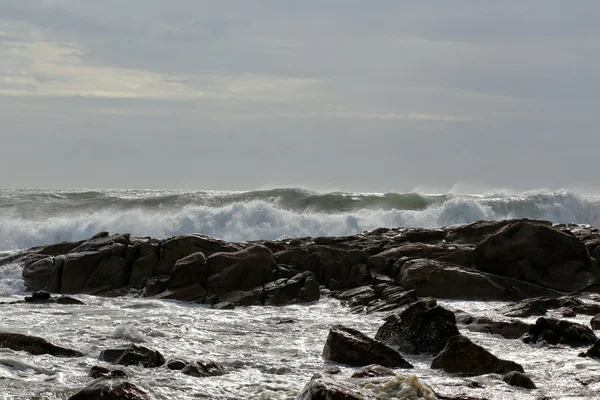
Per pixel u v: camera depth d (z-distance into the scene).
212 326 20.12
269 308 24.55
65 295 26.02
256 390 12.55
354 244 30.11
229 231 40.78
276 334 19.06
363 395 9.80
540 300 23.06
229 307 24.59
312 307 24.78
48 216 48.25
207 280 26.41
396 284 26.52
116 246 28.55
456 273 26.09
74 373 13.41
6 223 40.09
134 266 27.95
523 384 13.30
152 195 52.56
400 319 17.55
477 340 18.39
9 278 28.56
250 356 16.02
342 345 15.45
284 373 14.37
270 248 29.59
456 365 14.67
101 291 27.41
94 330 18.69
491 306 24.16
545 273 27.55
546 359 16.06
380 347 15.32
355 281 27.52
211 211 41.59
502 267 27.62
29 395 11.59
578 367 15.20
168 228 40.75
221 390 12.49
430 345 17.02
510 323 19.39
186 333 18.86
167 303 24.97
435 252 28.22
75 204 51.47
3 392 11.77
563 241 27.77
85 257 28.00
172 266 28.03
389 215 43.12
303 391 9.98
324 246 28.80
